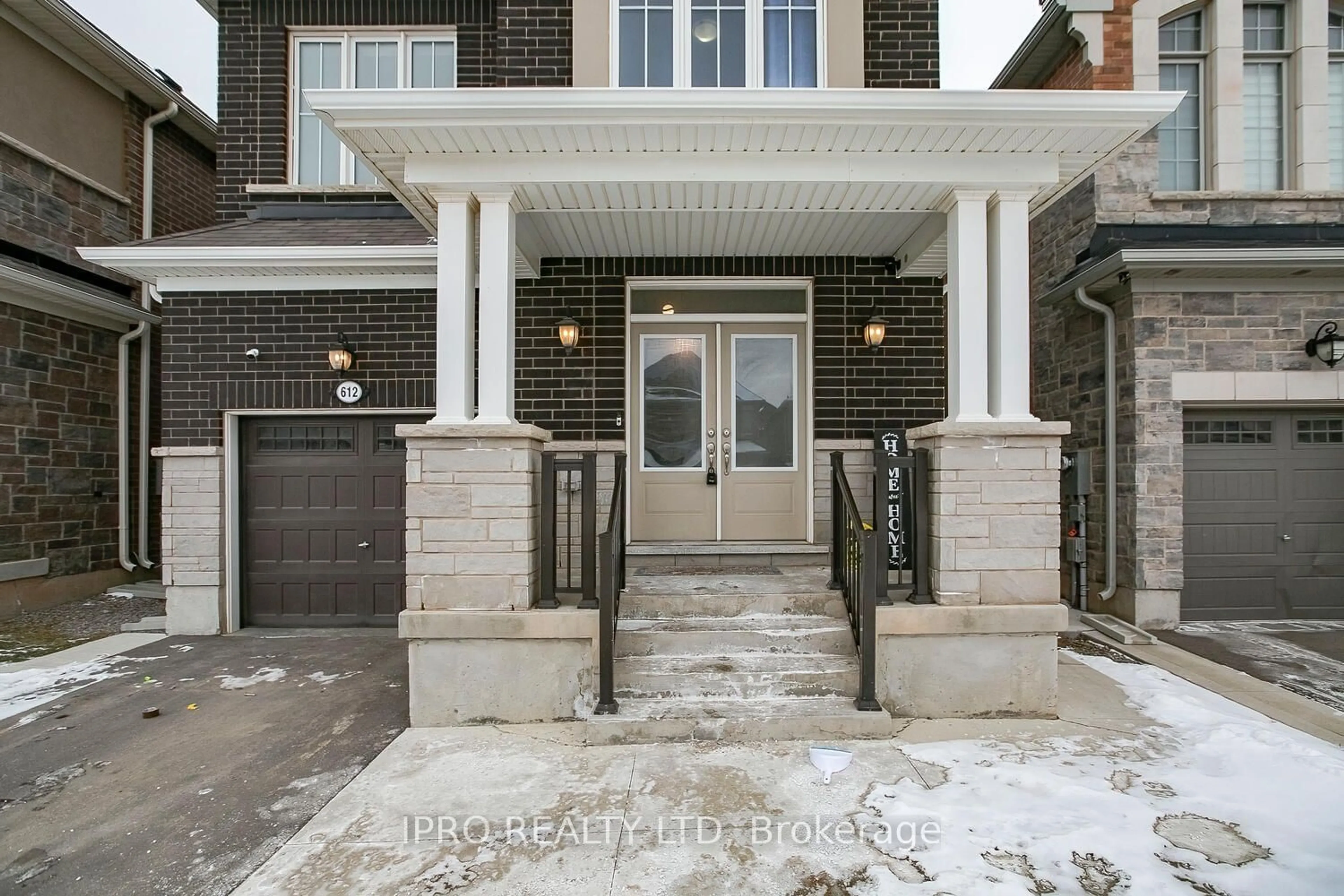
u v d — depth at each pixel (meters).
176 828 2.89
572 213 4.73
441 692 3.82
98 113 7.98
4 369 6.64
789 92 3.54
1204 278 5.94
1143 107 3.57
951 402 4.09
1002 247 3.98
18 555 6.76
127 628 6.23
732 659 4.02
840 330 5.75
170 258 5.80
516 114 3.59
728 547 5.52
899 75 5.43
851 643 4.12
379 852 2.65
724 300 6.02
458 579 3.80
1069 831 2.70
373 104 3.53
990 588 3.84
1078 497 6.69
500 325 3.95
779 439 5.99
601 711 3.63
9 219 6.89
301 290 6.21
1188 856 2.53
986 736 3.61
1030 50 7.16
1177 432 6.02
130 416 7.96
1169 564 5.99
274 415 6.38
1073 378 6.93
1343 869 2.44
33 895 2.46
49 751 3.64
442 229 3.94
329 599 6.44
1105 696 4.22
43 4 6.87
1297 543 6.21
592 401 5.73
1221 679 4.57
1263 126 6.73
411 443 3.81
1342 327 6.01
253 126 6.96
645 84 5.18
